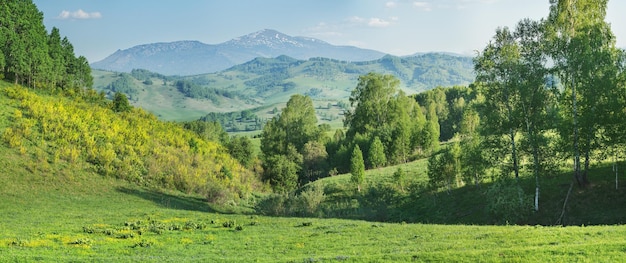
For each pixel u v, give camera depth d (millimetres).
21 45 106625
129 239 38406
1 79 106875
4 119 80250
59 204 59844
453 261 25156
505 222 50781
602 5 54812
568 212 47156
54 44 130500
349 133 137125
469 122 75438
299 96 143375
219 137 183250
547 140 50562
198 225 46344
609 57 48062
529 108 50969
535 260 23969
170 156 94812
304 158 129875
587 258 23391
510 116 51844
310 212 70188
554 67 50062
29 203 57594
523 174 59625
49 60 117438
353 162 85188
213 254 32875
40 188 64562
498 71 52250
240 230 44406
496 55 52562
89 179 73875
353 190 86250
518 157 52688
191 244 37031
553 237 30984
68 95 120688
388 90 131500
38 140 78625
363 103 132250
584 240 29281
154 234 41469
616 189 47719
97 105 115938
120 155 86625
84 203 62625
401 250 30984
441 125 166375
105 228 43688
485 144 54406
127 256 31219
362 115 132375
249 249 34875
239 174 107812
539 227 37188
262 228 45781
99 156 81438
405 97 141125
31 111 87188
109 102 129625
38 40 117188
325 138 145625
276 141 137125
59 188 66812
